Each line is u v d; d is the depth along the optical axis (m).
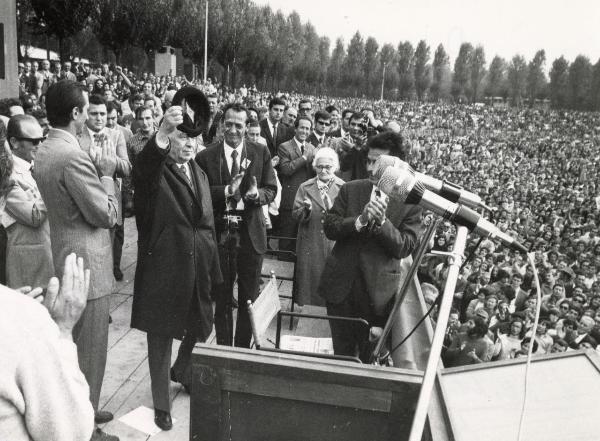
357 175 6.04
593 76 35.16
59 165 2.68
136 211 3.18
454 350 5.96
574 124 34.97
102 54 42.59
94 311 2.86
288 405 1.78
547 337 6.83
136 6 34.75
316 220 5.05
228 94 38.06
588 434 1.45
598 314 7.70
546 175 24.19
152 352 3.21
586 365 1.74
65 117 2.74
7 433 1.11
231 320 4.17
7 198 3.31
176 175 3.17
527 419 1.56
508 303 7.64
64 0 24.77
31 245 3.50
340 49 92.50
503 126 43.00
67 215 2.75
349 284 3.27
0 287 1.18
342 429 1.76
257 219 4.20
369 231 3.21
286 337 3.44
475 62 61.94
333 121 9.06
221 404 1.81
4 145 1.57
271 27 73.06
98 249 2.86
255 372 1.76
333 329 3.37
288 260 6.44
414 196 1.77
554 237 12.85
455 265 1.60
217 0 51.41
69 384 1.20
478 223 1.71
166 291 3.13
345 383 1.72
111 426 3.19
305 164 6.69
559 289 8.37
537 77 43.72
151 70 43.66
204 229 3.31
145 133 5.83
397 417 1.72
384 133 3.32
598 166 25.38
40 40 35.47
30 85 18.98
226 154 4.23
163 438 3.12
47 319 1.21
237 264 4.17
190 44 46.22
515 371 1.79
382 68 88.81
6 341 1.11
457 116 51.00
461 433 1.54
